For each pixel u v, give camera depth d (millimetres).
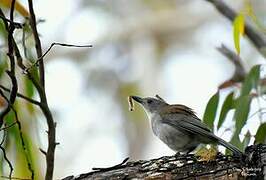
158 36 21281
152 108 12938
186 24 21500
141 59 20891
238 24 12148
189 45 21203
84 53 20438
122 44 21016
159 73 20625
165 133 12141
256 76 12578
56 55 20156
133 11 21594
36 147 11672
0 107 10883
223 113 12617
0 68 11398
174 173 8539
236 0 20719
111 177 8656
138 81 20312
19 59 8672
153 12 21672
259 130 11672
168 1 21844
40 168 11773
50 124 8523
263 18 19719
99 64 20359
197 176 8453
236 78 14680
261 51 15234
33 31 8781
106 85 20047
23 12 11156
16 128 11312
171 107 12539
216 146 11266
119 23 21375
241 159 8469
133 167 8711
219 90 12570
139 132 19125
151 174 8586
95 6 21141
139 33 21281
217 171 8430
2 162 11234
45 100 8602
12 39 8641
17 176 11422
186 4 21906
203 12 21688
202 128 11680
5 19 8656
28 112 11688
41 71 8711
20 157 11414
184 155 8734
